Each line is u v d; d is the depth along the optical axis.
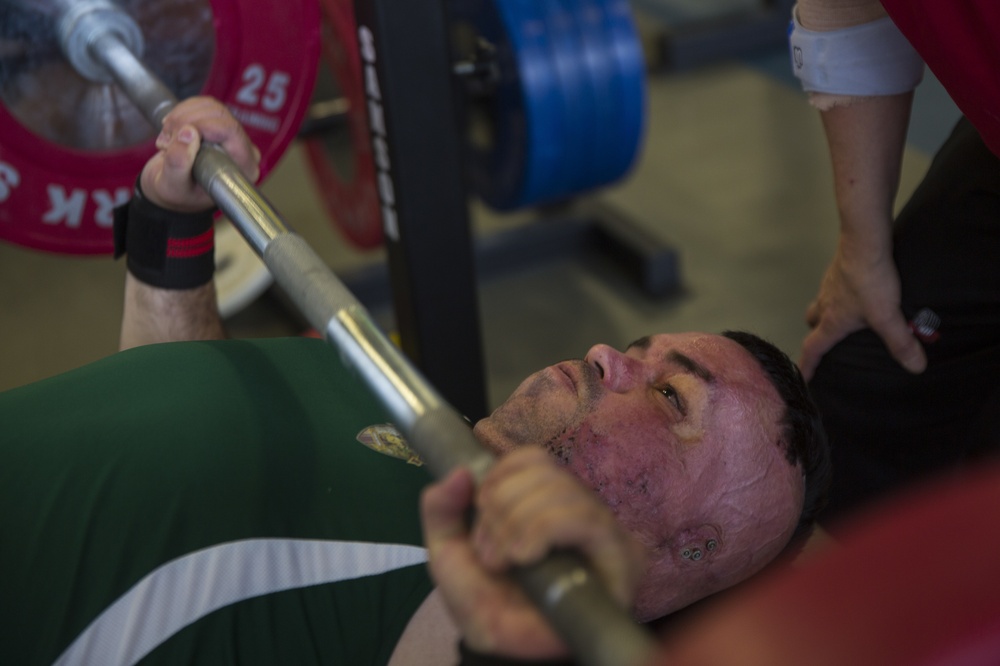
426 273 1.74
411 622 1.05
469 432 0.77
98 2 1.46
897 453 1.52
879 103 1.34
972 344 1.41
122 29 1.47
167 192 1.27
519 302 3.08
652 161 3.68
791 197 3.42
